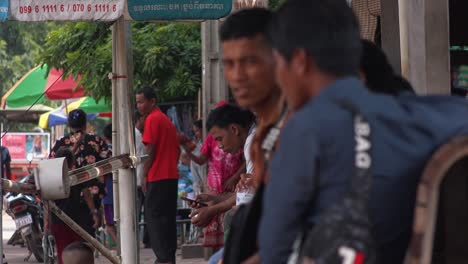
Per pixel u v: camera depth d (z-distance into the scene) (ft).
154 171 40.96
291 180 9.96
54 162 23.82
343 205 9.96
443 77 21.50
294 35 10.44
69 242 36.22
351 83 10.38
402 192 10.28
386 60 13.88
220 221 32.35
